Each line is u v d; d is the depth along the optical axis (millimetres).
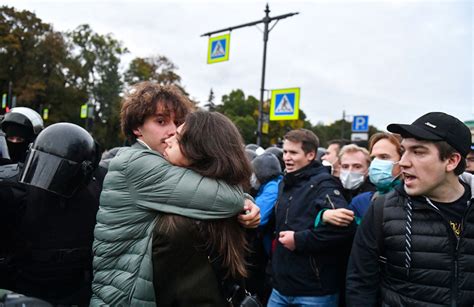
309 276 2721
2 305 974
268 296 3414
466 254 1783
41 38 44406
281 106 11594
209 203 1422
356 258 2096
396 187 2049
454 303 1762
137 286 1420
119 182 1484
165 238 1384
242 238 1588
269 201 3264
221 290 1465
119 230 1465
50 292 1973
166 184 1430
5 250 1981
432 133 1785
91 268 2084
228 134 1554
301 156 2992
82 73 49281
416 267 1845
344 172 3375
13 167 2094
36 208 1931
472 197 1795
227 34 11625
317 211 2787
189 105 1960
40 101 44281
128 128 1911
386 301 1949
